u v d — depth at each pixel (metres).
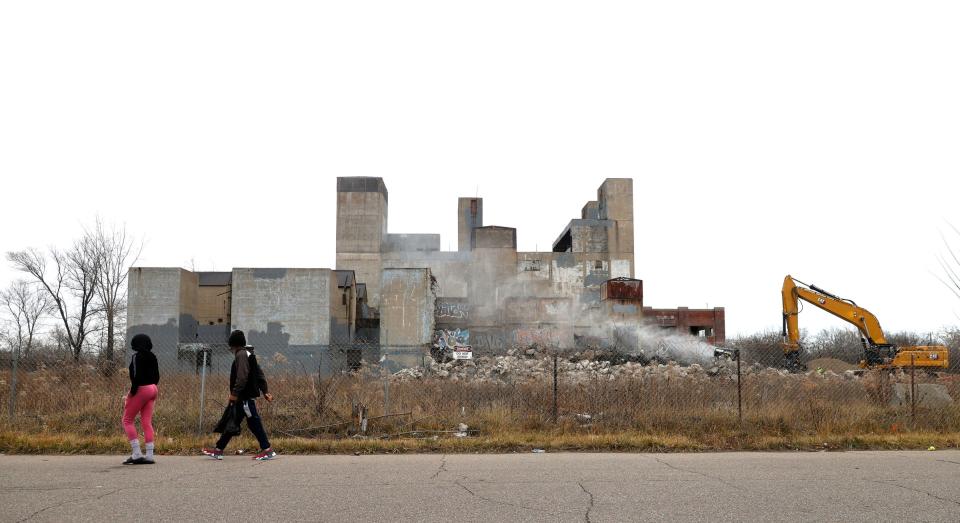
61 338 44.50
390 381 18.38
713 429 11.64
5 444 10.35
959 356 29.33
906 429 11.90
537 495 6.98
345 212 66.88
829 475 8.13
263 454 9.59
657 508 6.43
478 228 66.81
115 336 45.91
